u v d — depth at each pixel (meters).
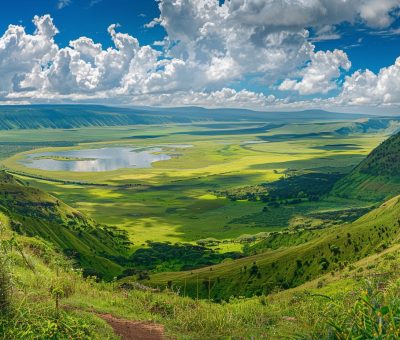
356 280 45.56
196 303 26.36
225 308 25.25
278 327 19.22
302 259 173.50
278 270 168.88
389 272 27.47
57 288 16.53
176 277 171.50
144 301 25.42
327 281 73.94
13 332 11.38
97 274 163.12
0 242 14.56
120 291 29.66
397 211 183.25
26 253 29.11
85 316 17.39
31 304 14.16
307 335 9.51
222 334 19.11
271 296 50.38
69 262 35.03
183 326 20.42
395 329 6.64
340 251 168.62
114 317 20.75
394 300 7.31
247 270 174.62
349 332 7.17
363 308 7.69
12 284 13.14
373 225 180.50
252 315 22.77
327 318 9.27
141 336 18.38
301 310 22.11
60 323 13.20
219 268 184.50
